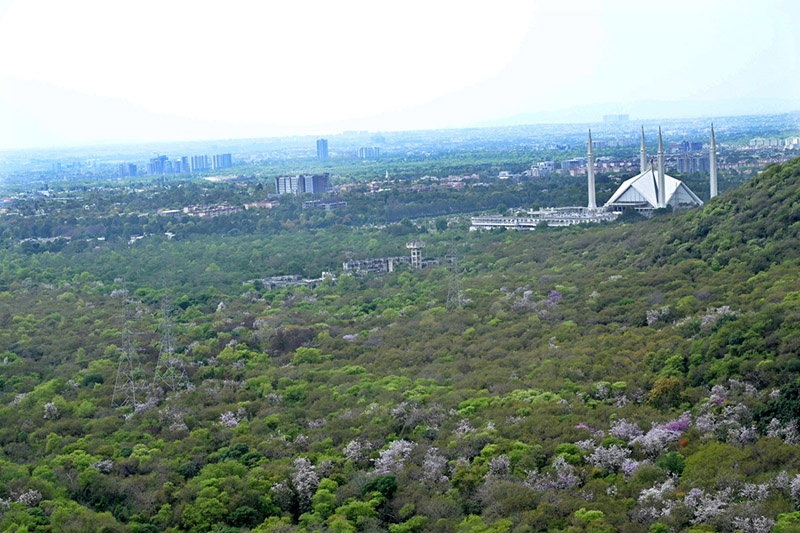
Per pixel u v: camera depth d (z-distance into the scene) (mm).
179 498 194000
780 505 158875
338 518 177875
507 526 166000
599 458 186500
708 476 171250
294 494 193875
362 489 189250
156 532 184125
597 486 176625
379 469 197250
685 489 169625
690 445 185375
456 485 187375
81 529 179125
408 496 185500
